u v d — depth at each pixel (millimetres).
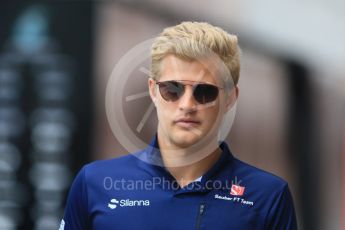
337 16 18250
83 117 17297
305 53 18328
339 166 18172
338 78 18281
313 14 18312
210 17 17609
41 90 17438
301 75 18281
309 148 18281
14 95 17500
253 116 17859
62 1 17297
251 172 7090
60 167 17375
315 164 18297
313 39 18359
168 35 6738
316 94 18359
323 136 18297
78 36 17328
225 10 17734
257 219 6863
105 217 7004
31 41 17422
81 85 17328
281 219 6973
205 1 17594
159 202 6883
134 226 6879
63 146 17375
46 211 17406
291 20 18250
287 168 18297
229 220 6777
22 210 17500
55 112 17391
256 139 17906
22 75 17484
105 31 17344
